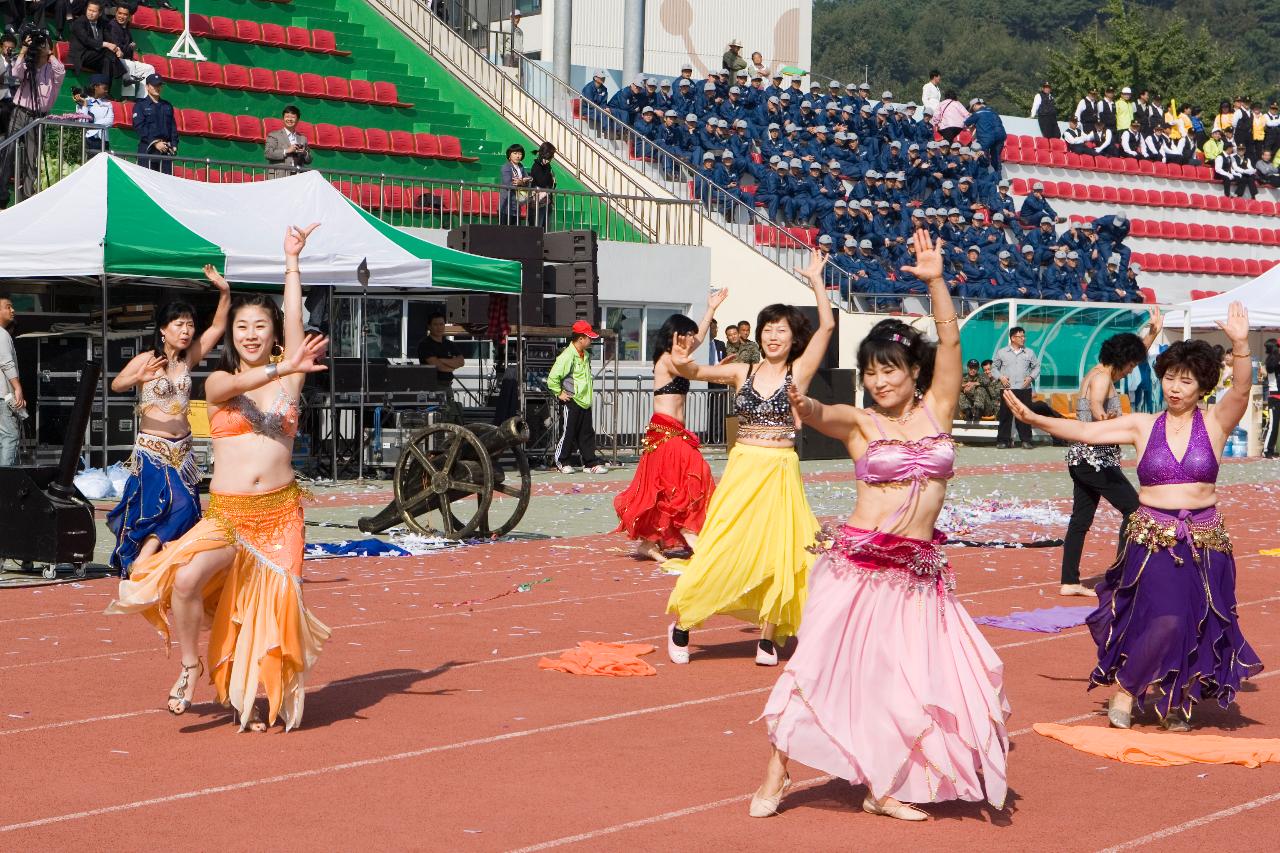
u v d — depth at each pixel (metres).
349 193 47.47
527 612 18.47
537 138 56.47
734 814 10.36
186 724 12.73
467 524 25.23
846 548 10.37
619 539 25.59
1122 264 66.00
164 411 18.11
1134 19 125.19
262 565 12.43
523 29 79.25
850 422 10.62
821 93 66.50
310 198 34.34
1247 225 78.62
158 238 29.73
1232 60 127.56
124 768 11.36
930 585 10.40
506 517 28.91
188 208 31.97
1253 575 22.67
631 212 49.75
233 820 10.10
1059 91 126.00
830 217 57.22
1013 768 11.69
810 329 15.45
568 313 39.56
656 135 57.84
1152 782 11.31
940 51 187.50
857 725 10.18
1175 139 78.88
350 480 35.22
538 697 13.87
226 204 33.34
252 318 12.56
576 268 39.38
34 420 32.81
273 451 12.51
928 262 10.52
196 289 35.28
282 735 12.39
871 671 10.19
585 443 39.16
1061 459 46.56
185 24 51.06
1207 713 13.66
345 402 36.44
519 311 36.75
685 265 47.31
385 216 47.78
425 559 23.03
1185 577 12.74
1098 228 66.56
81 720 12.82
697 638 17.03
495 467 25.59
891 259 57.66
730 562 15.12
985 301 55.94
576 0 79.69
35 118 38.41
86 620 17.52
